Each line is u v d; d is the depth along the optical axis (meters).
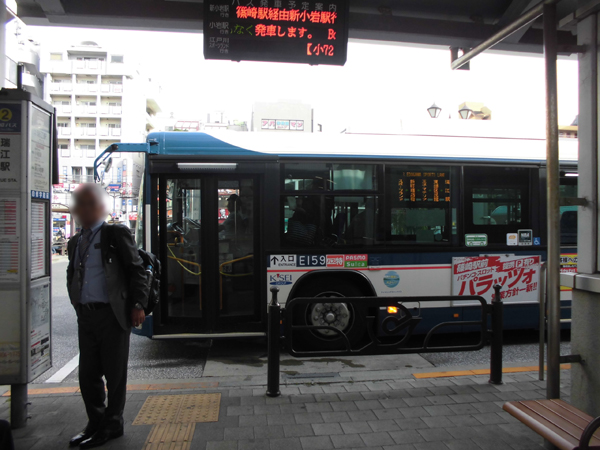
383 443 3.14
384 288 5.82
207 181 5.68
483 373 4.72
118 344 3.13
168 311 5.60
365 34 5.50
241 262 5.73
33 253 3.46
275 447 3.06
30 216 3.38
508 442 3.16
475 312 6.02
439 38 5.54
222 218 5.71
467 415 3.61
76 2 5.02
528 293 6.17
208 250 5.64
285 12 4.88
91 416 3.14
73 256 3.20
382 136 6.04
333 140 5.90
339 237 5.77
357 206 5.84
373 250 5.80
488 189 6.14
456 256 5.98
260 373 4.98
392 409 3.73
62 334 6.88
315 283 5.79
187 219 5.67
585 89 3.22
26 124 3.33
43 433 3.28
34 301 3.46
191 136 5.69
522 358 5.63
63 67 51.81
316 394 4.07
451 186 6.05
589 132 3.19
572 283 3.21
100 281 3.10
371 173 5.89
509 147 6.29
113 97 52.94
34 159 3.45
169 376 4.90
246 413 3.62
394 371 4.94
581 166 3.26
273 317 4.01
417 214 5.95
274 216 5.68
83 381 3.13
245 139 5.75
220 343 6.32
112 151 5.56
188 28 5.37
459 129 6.57
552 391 3.19
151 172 5.55
